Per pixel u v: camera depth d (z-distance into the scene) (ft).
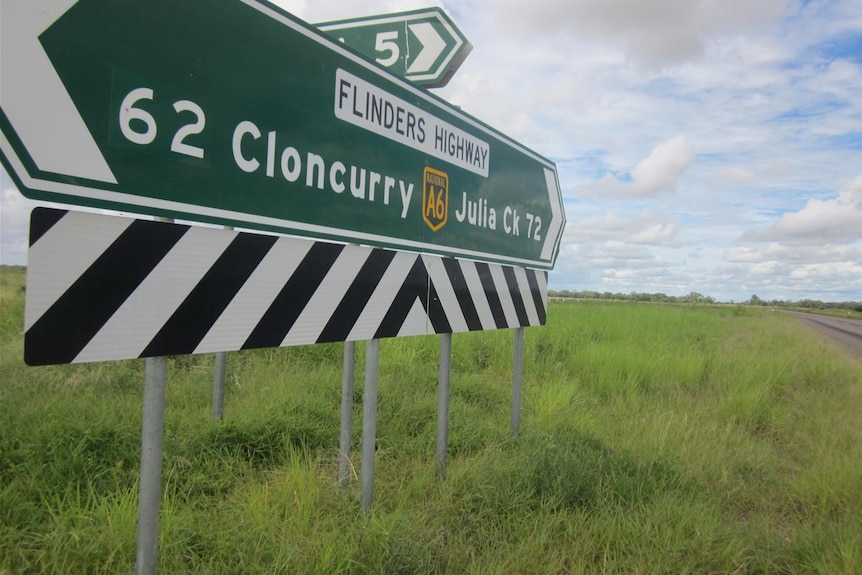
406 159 10.24
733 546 9.50
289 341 7.88
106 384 15.87
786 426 18.69
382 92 9.57
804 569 9.25
